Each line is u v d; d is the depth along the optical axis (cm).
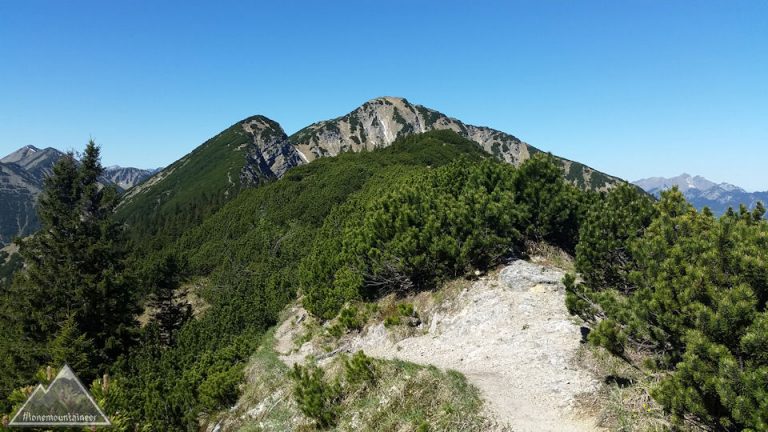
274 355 1977
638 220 1379
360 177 5803
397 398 913
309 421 1055
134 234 10681
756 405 552
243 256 4728
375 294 1909
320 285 2323
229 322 2856
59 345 2273
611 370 924
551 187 1827
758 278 682
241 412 1479
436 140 10250
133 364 2502
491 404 852
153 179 17275
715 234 768
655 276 852
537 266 1609
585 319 1005
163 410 1673
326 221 3866
